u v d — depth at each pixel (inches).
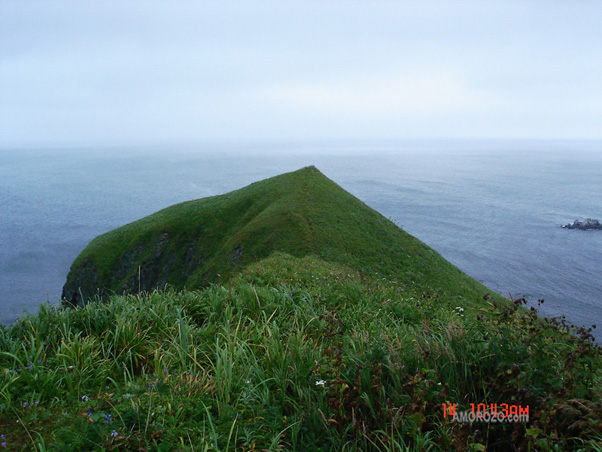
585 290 4608.8
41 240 7042.3
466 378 205.6
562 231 7731.3
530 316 242.1
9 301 3809.1
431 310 410.0
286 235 1818.4
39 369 211.3
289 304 336.8
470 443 164.2
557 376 198.2
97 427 164.7
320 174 2753.4
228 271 1752.0
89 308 289.6
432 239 7190.0
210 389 200.2
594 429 163.6
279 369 217.5
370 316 343.0
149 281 2391.7
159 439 163.6
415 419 167.6
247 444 160.6
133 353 245.3
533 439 165.5
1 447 159.5
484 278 5108.3
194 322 304.7
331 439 169.0
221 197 2851.9
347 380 199.0
